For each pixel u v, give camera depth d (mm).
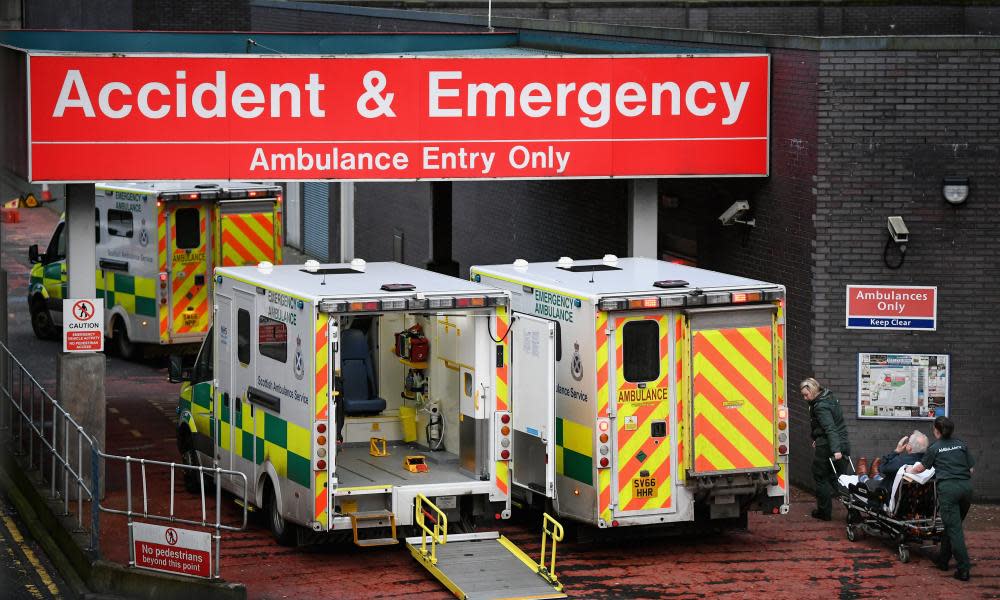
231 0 48250
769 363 16656
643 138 20125
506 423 16625
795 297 20078
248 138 18969
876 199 19422
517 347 17203
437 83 19484
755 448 16656
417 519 16109
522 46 26922
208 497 19406
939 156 19344
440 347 17516
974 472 19594
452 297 16219
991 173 19344
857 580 16109
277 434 16875
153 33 25422
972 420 19547
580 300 16469
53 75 18188
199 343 28125
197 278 27688
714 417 16500
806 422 19984
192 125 18766
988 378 19500
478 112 19641
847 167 19406
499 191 28797
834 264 19531
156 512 18625
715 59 20172
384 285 16469
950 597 15539
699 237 22453
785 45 20016
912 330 19500
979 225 19375
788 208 20125
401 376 18188
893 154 19375
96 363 19062
